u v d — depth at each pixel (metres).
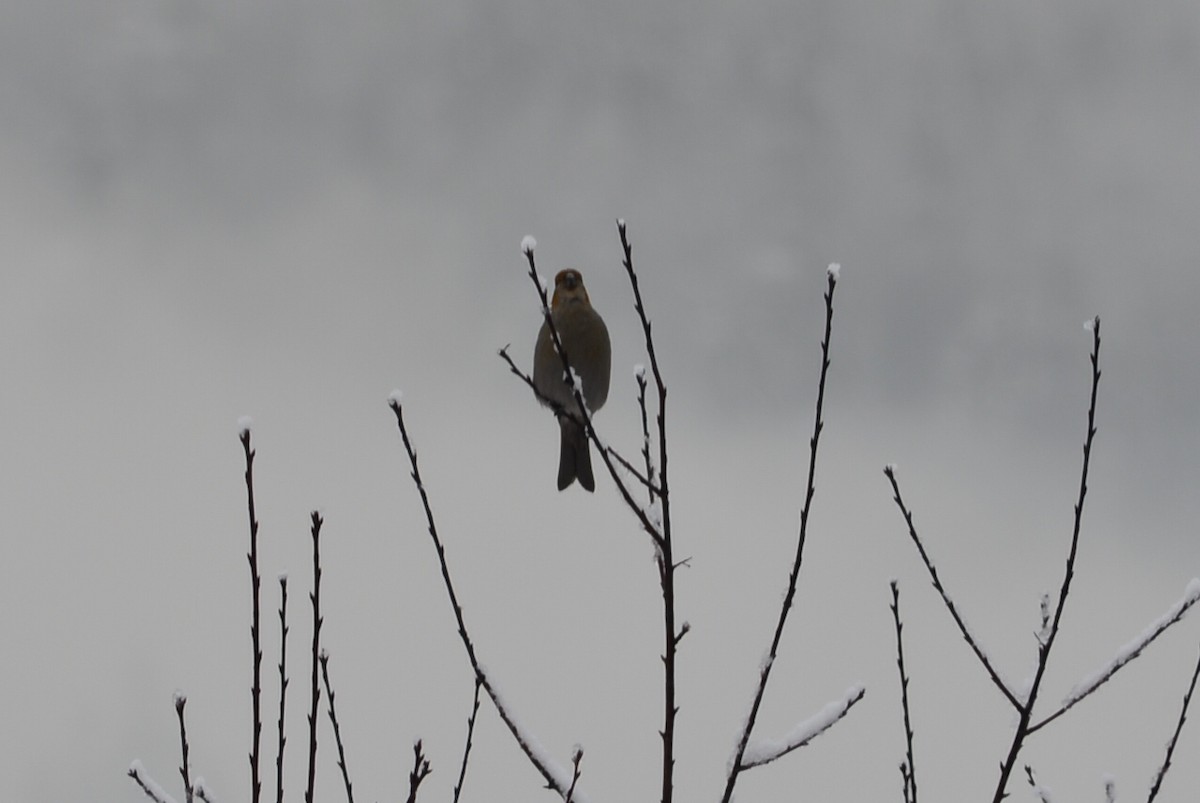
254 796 6.51
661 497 6.96
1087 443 7.25
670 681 6.91
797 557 7.25
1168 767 7.34
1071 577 7.29
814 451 7.20
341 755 6.96
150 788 7.24
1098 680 7.30
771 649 7.18
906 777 7.21
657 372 6.93
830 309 7.07
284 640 6.80
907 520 7.61
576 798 7.10
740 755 7.04
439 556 7.27
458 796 7.02
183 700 7.04
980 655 7.34
